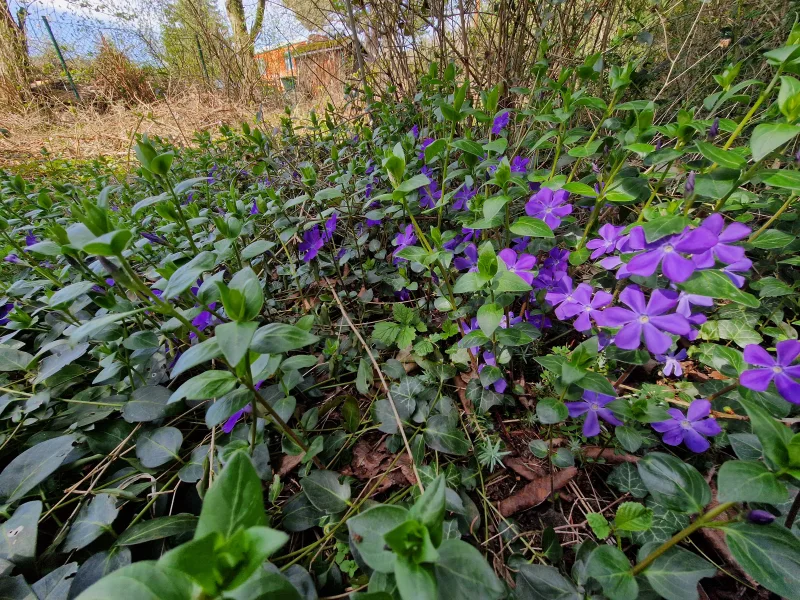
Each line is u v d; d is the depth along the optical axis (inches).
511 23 157.5
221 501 30.4
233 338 34.9
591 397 54.0
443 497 31.2
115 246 37.8
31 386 75.3
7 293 77.1
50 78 405.7
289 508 57.2
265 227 104.9
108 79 409.4
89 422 66.5
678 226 45.9
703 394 66.3
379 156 104.5
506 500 59.7
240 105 319.3
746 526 34.3
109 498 55.0
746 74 120.6
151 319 78.2
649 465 42.0
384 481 61.6
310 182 87.9
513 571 51.2
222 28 389.7
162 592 25.3
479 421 68.7
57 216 108.7
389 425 66.0
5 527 49.3
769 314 71.7
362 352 83.6
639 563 39.2
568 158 79.4
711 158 47.3
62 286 80.8
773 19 125.7
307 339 39.4
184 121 296.5
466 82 68.2
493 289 54.1
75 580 46.3
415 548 30.1
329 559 53.7
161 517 52.3
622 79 64.0
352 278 100.0
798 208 67.3
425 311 92.9
